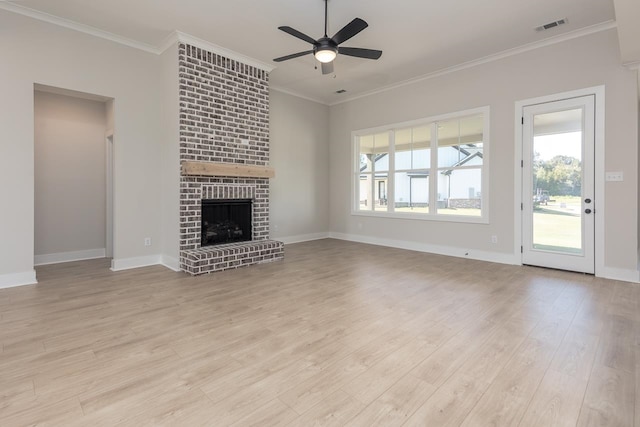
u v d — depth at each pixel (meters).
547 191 4.42
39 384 1.81
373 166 6.72
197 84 4.45
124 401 1.67
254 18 3.83
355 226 7.00
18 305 3.02
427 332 2.49
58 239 4.84
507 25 3.95
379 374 1.93
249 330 2.52
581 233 4.15
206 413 1.58
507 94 4.72
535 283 3.77
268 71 5.32
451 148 5.45
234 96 4.87
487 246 5.01
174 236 4.48
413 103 5.88
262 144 5.27
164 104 4.65
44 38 3.75
